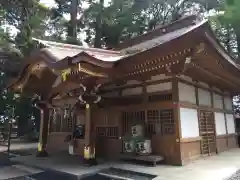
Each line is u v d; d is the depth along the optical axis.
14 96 14.59
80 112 8.26
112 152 7.54
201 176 4.77
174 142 6.17
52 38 15.41
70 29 17.28
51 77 7.65
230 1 13.67
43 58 6.34
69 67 5.57
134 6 16.69
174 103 6.28
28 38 12.50
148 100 6.97
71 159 7.40
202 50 5.07
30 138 16.06
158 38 9.62
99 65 5.71
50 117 10.92
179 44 5.16
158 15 17.89
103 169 5.77
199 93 7.79
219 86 9.44
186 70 6.26
